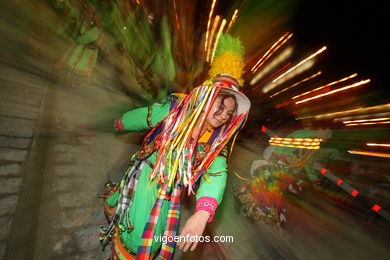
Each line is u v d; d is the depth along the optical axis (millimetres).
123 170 3072
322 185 5070
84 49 4680
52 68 5062
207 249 2504
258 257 2711
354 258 3479
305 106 7129
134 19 6219
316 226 4043
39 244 1744
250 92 9102
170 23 8156
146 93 5398
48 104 3664
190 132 1304
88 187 2502
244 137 7602
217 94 1298
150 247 1271
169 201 1396
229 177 4578
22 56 4750
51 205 2109
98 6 5586
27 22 5402
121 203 1376
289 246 3170
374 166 4773
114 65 6109
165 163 1322
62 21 5941
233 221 3201
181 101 1375
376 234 4324
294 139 3184
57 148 2889
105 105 4426
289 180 3293
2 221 1714
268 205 3268
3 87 3475
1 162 2227
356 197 4754
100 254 1895
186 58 5824
